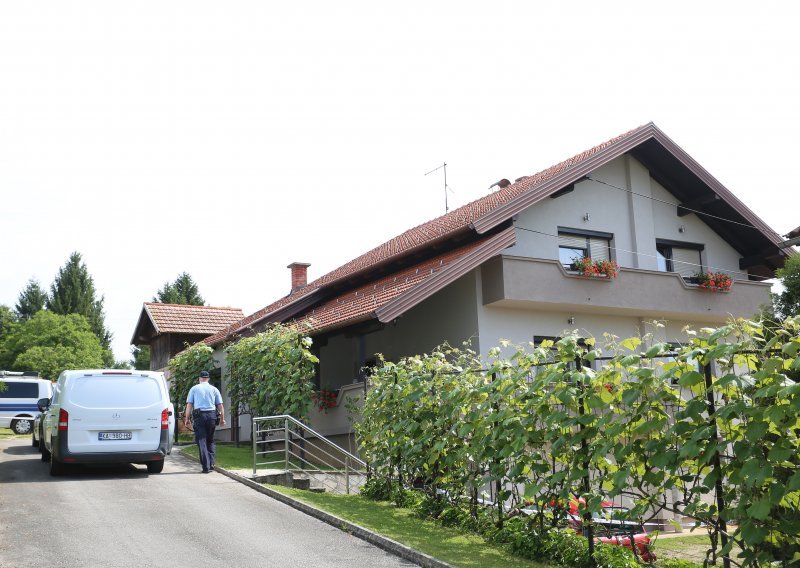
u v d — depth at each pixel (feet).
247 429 73.51
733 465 18.08
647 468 20.36
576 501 24.86
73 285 221.46
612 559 22.30
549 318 61.05
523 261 56.85
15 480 41.19
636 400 20.43
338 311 59.98
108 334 225.97
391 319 50.26
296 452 55.36
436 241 59.88
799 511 17.29
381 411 35.40
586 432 22.09
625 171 68.80
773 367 17.22
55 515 31.09
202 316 107.55
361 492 38.32
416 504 33.63
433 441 31.17
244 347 60.13
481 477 28.07
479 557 24.31
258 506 33.99
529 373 24.75
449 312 59.98
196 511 32.48
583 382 22.07
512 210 57.00
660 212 70.44
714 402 18.76
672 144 66.49
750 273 77.56
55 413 42.86
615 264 60.95
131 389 43.16
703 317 67.15
